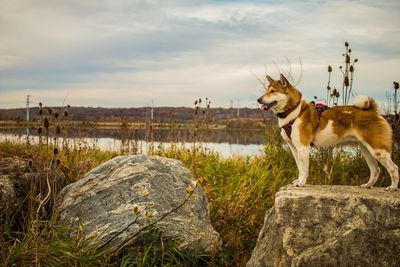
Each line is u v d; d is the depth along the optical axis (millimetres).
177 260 1907
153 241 1868
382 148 2021
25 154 2725
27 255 1692
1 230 1815
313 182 2750
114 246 1814
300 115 2170
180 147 3365
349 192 1822
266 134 3404
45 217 2066
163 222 1909
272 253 1764
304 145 2148
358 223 1654
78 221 1888
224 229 2377
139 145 3398
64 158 2695
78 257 1700
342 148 3055
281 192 1829
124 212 1929
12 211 2016
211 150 3561
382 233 1640
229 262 2102
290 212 1721
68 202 2055
